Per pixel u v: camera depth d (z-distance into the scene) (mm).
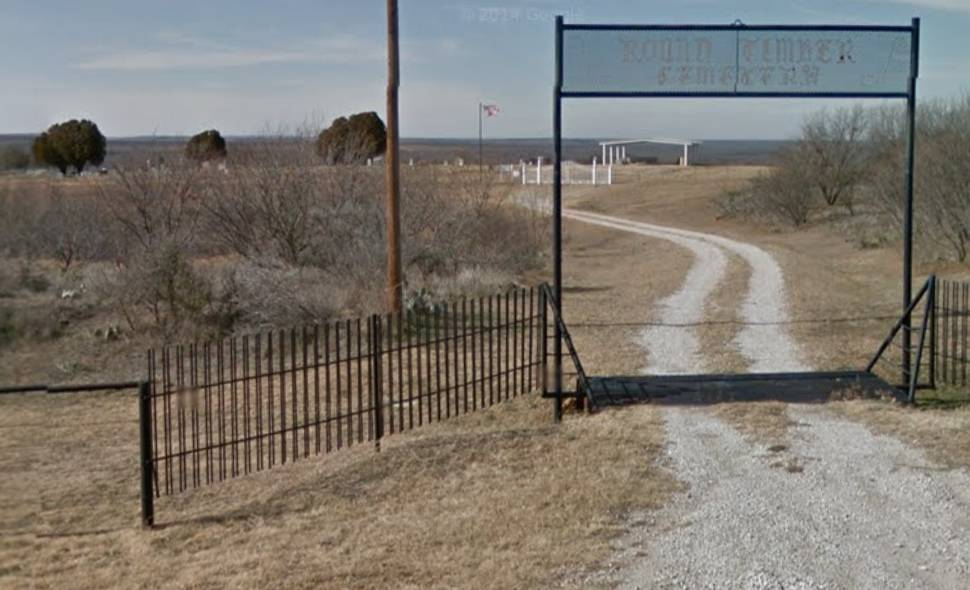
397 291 16250
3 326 18781
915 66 10305
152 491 7840
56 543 7484
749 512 6883
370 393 10266
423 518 7137
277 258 22500
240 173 24234
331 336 16359
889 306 18375
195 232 23641
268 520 7531
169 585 6164
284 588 5883
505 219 29328
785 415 9531
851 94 10312
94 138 59219
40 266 26344
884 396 10148
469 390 12258
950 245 26656
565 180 79938
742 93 10195
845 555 6031
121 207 24203
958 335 14055
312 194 24078
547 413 10453
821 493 7242
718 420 9453
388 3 16188
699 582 5676
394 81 16297
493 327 12164
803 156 47688
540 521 6848
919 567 5809
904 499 7035
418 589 5719
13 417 13336
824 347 14008
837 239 38469
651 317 17922
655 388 10891
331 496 7965
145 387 7652
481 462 8508
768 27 10109
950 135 27188
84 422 13023
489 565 6039
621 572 5867
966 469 7641
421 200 24344
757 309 18562
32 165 58969
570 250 39719
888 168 32594
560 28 10047
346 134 28766
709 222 52688
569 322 17516
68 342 18188
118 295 19281
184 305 18672
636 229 48906
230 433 11570
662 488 7484
